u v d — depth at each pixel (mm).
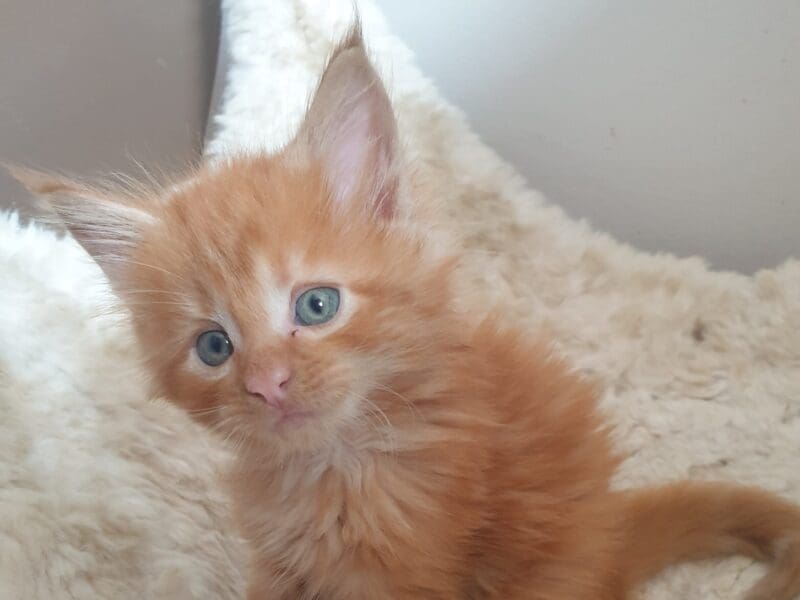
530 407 248
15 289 304
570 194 398
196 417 224
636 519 276
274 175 223
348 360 207
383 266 215
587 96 373
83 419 290
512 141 398
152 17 382
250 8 369
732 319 354
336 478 228
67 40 366
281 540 239
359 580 227
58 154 378
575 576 245
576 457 251
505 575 237
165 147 403
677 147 369
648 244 395
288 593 247
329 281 209
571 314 363
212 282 211
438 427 226
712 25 339
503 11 371
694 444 330
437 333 222
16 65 358
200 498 299
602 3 351
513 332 267
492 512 233
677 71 353
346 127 227
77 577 257
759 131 353
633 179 383
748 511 284
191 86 404
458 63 392
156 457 297
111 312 260
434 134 372
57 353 297
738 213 374
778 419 329
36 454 270
